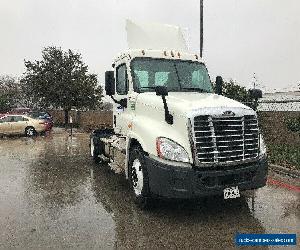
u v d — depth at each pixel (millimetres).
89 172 9141
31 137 20875
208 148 5172
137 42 7527
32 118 22250
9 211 5875
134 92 6766
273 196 6684
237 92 14039
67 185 7699
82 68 35219
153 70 7008
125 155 6746
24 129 21812
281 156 9977
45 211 5863
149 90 6812
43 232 4926
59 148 14414
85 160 11070
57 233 4891
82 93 33906
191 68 7277
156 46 7656
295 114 11914
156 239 4703
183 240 4672
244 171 5348
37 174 8938
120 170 7219
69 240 4648
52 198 6660
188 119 5176
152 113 6023
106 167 9844
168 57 7230
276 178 8148
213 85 7656
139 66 6969
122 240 4664
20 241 4617
